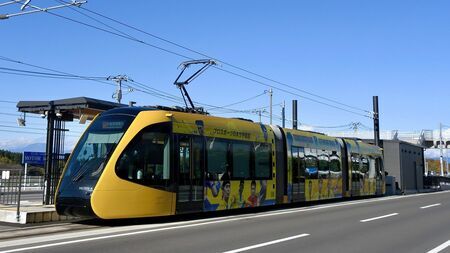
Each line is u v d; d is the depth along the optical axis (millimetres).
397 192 39938
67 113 18750
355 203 24750
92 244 10453
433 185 55781
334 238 11859
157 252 9508
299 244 10836
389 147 48875
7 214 14797
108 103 18047
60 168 18312
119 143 14391
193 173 16172
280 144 21609
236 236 11914
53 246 10156
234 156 18312
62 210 14109
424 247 10633
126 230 12992
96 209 13648
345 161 28125
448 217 17516
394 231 13344
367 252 9938
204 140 16859
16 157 62906
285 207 21781
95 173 14039
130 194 14188
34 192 33094
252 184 19156
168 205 15039
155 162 14922
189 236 11836
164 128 15344
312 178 23875
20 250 9633
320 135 25688
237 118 19312
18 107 18453
